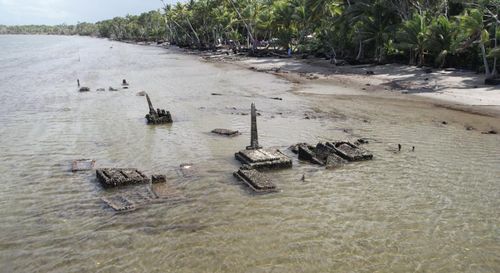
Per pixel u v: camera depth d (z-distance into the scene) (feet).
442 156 61.93
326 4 209.97
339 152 61.67
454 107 97.14
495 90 111.96
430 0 171.83
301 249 37.01
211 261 35.37
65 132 78.69
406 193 48.67
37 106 104.58
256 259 35.55
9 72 189.37
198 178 54.19
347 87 130.41
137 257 36.22
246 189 50.37
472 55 143.64
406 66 165.27
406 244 37.63
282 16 239.30
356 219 42.42
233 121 86.07
